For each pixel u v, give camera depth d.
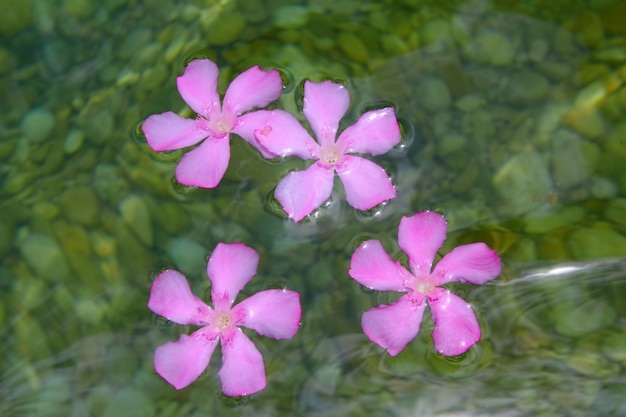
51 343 0.49
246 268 0.48
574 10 0.52
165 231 0.50
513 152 0.50
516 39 0.52
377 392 0.48
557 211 0.50
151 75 0.53
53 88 0.54
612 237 0.48
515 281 0.48
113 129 0.52
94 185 0.51
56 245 0.50
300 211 0.49
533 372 0.47
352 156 0.49
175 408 0.48
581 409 0.47
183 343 0.47
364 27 0.52
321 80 0.51
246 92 0.50
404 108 0.51
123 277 0.50
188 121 0.50
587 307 0.48
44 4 0.55
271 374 0.48
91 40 0.54
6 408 0.49
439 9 0.52
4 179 0.52
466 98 0.51
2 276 0.50
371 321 0.47
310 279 0.49
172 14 0.54
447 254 0.48
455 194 0.50
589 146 0.50
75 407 0.48
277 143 0.49
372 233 0.50
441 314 0.47
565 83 0.51
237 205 0.50
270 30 0.52
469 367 0.48
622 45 0.52
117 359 0.49
